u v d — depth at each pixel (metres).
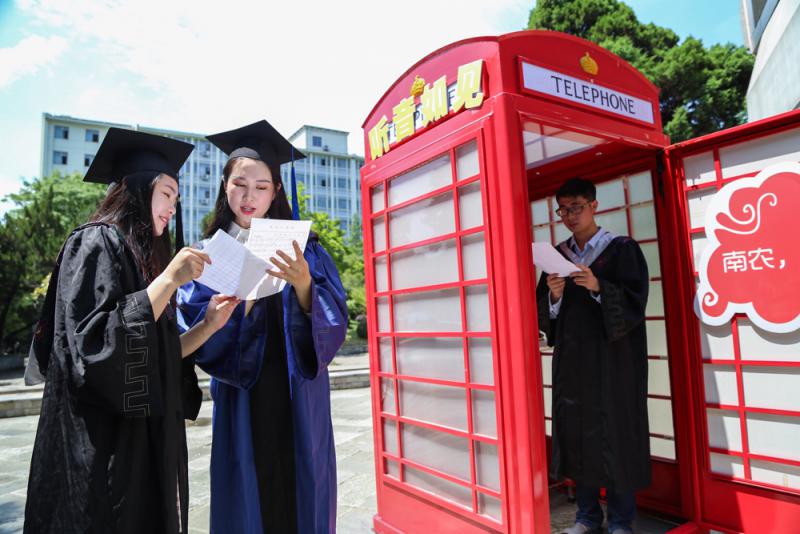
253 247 1.70
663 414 3.09
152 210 1.63
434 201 2.68
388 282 3.04
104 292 1.40
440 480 2.65
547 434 3.75
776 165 2.45
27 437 6.86
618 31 19.23
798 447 2.42
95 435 1.38
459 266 2.46
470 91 2.34
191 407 1.91
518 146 2.18
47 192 20.83
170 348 1.56
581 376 2.68
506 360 2.14
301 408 1.96
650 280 3.17
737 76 17.23
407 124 2.84
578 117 2.45
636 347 2.78
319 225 21.44
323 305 1.94
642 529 2.86
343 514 3.52
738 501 2.60
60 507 1.34
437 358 2.67
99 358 1.31
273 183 2.13
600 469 2.57
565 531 2.79
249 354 1.95
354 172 64.50
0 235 18.08
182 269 1.48
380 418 3.15
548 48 2.41
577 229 2.94
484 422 2.35
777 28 7.93
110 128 1.61
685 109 16.91
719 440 2.70
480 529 2.35
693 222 2.81
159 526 1.43
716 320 2.67
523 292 2.10
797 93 7.12
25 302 18.66
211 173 54.69
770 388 2.52
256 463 1.96
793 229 2.39
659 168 2.95
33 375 1.53
